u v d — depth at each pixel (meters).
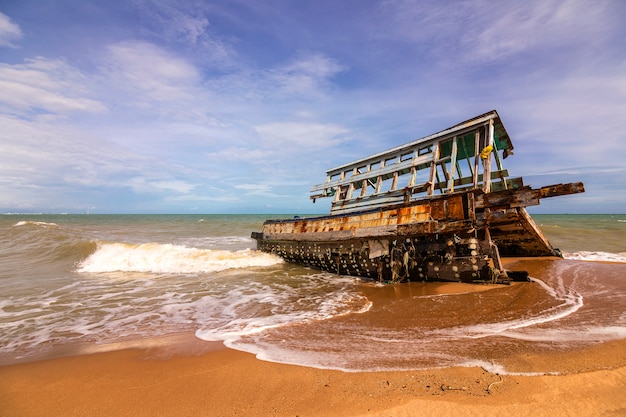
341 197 13.71
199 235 28.94
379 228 9.81
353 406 3.11
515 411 2.88
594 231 26.06
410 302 7.38
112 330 6.11
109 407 3.40
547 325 5.32
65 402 3.54
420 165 11.48
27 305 7.92
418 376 3.63
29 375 4.21
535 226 12.41
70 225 41.62
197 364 4.38
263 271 12.55
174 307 7.73
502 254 14.46
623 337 4.57
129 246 16.52
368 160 12.78
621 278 9.12
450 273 8.84
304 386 3.59
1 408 3.44
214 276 11.72
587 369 3.57
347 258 11.02
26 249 16.70
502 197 8.66
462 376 3.57
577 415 2.80
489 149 9.12
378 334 5.36
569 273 9.98
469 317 6.05
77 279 11.17
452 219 8.47
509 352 4.20
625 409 2.85
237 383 3.77
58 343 5.43
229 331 5.87
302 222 13.20
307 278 11.23
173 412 3.26
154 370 4.25
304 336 5.43
